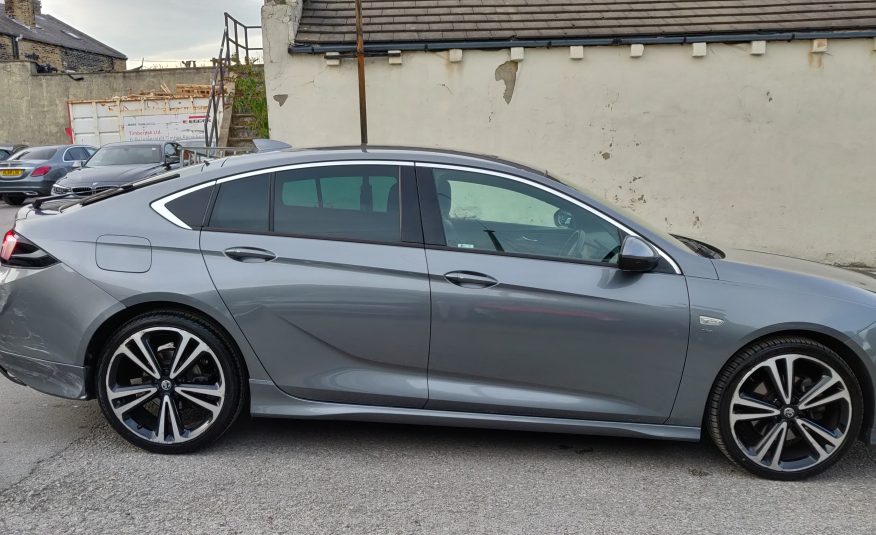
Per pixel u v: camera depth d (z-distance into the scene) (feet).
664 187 29.58
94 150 57.93
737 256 11.71
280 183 11.11
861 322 10.32
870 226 29.27
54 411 12.92
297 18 29.40
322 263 10.61
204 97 72.64
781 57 28.27
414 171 11.11
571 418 10.75
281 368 10.78
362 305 10.57
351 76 28.84
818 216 29.40
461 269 10.51
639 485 10.39
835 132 28.73
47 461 10.80
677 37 28.22
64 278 10.66
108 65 129.80
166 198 11.12
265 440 11.76
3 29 101.14
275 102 29.12
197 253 10.71
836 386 10.39
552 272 10.50
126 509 9.41
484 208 10.99
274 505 9.57
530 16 30.42
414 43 28.48
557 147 29.43
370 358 10.74
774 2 30.73
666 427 10.75
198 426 11.16
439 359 10.65
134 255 10.72
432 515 9.37
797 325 10.26
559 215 10.95
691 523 9.29
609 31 28.76
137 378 11.41
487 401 10.67
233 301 10.56
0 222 40.91
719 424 10.57
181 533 8.84
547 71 28.78
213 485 10.12
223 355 10.78
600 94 28.94
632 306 10.35
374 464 10.93
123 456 11.01
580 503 9.78
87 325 10.61
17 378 11.02
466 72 28.84
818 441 10.56
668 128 29.07
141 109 73.31
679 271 10.55
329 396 10.89
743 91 28.63
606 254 10.74
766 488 10.39
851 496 10.18
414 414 10.82
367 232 10.84
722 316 10.30
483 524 9.16
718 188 29.43
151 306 10.80
